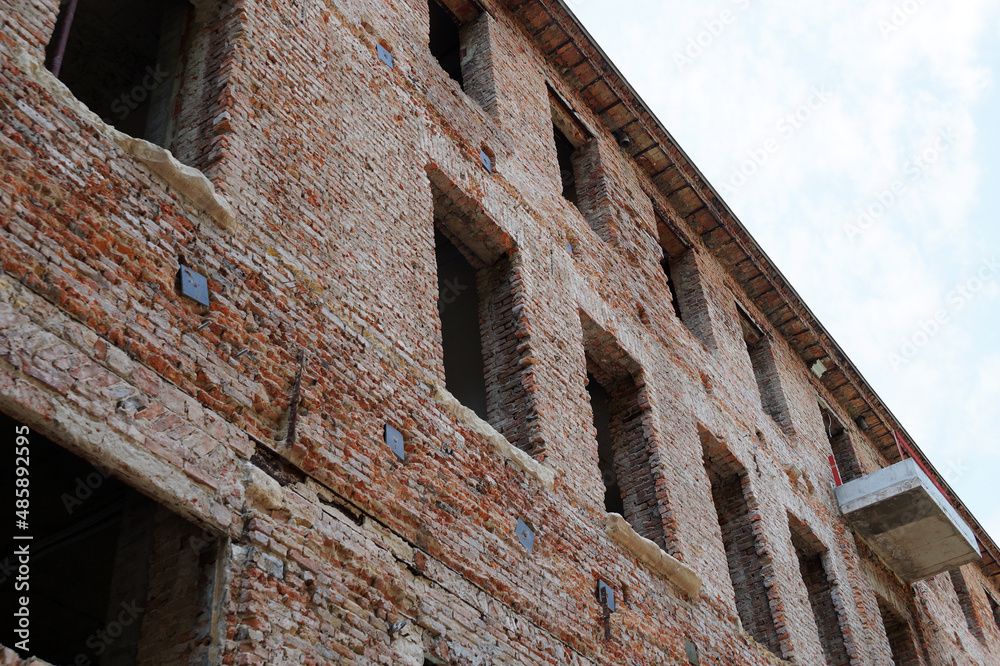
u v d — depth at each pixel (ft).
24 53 25.18
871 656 59.72
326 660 25.21
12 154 23.85
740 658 44.65
